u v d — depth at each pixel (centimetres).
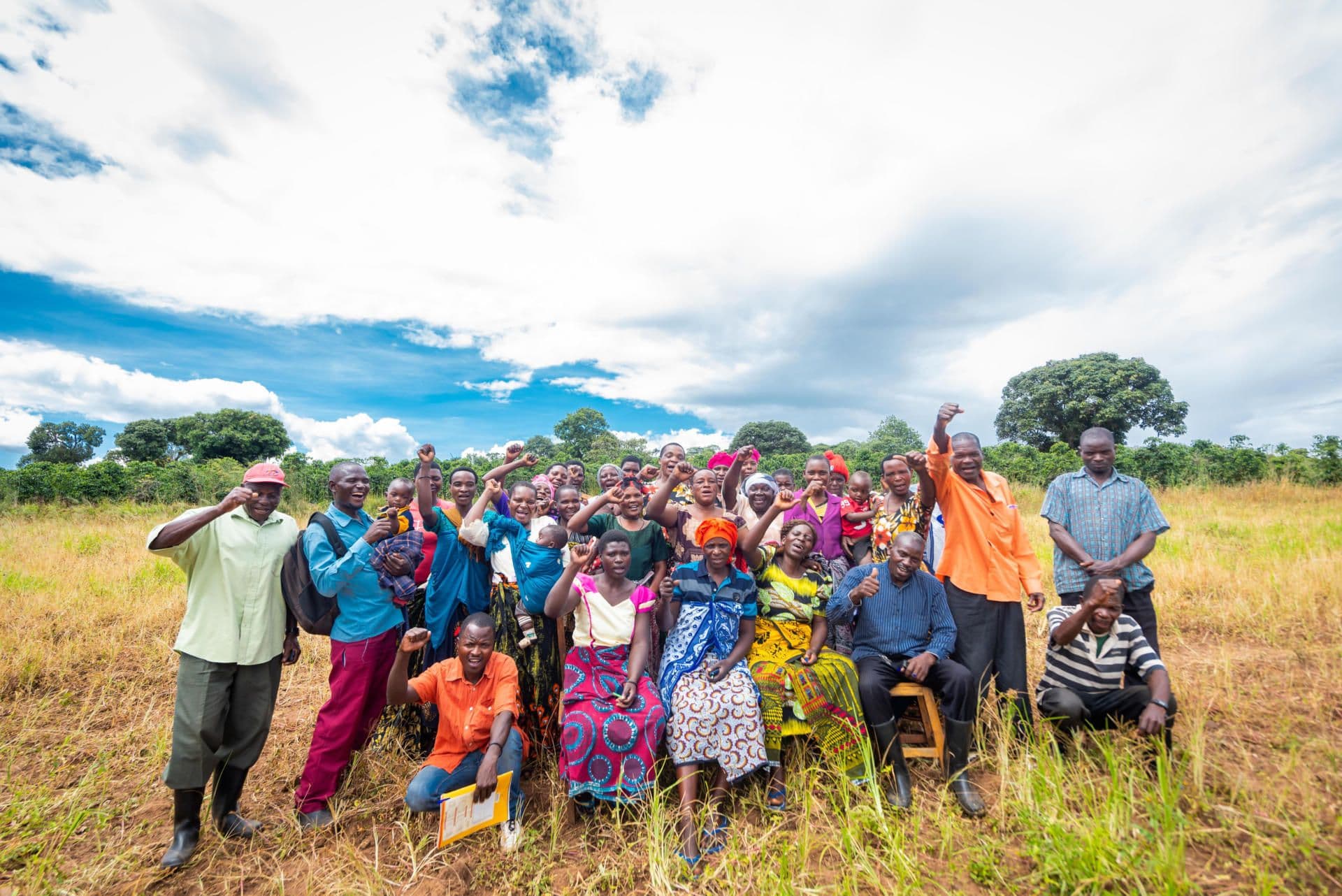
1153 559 898
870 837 353
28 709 542
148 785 429
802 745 434
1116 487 465
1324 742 397
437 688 394
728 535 435
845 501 592
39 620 729
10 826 370
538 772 440
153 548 344
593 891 318
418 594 501
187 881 338
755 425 4859
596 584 437
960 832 347
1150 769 382
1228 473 2061
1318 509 1430
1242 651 582
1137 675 409
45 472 2050
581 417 4772
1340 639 583
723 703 387
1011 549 466
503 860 351
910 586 451
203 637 358
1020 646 449
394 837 371
